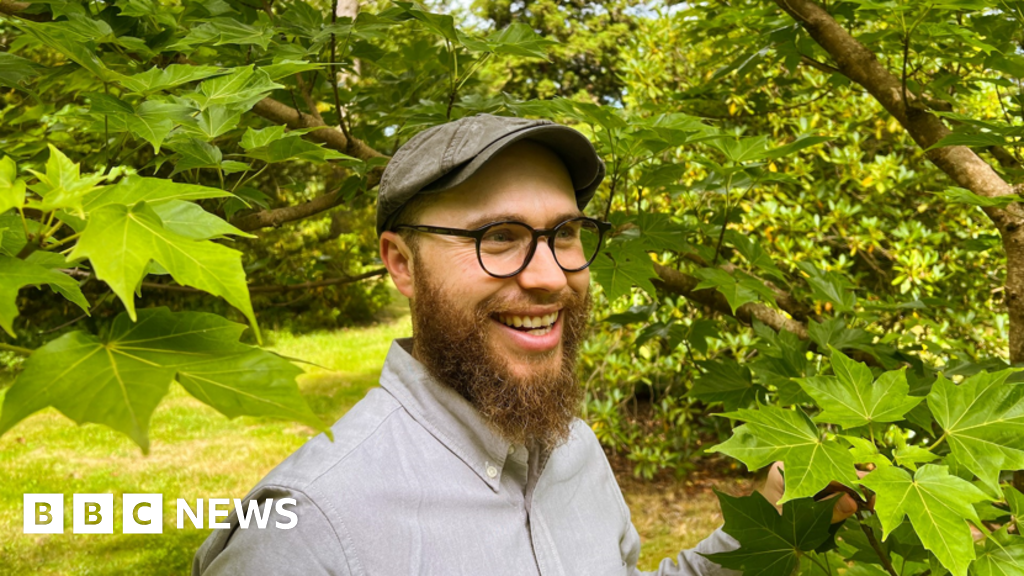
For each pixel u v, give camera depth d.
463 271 1.04
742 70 2.25
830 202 4.26
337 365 9.88
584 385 4.93
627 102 5.18
